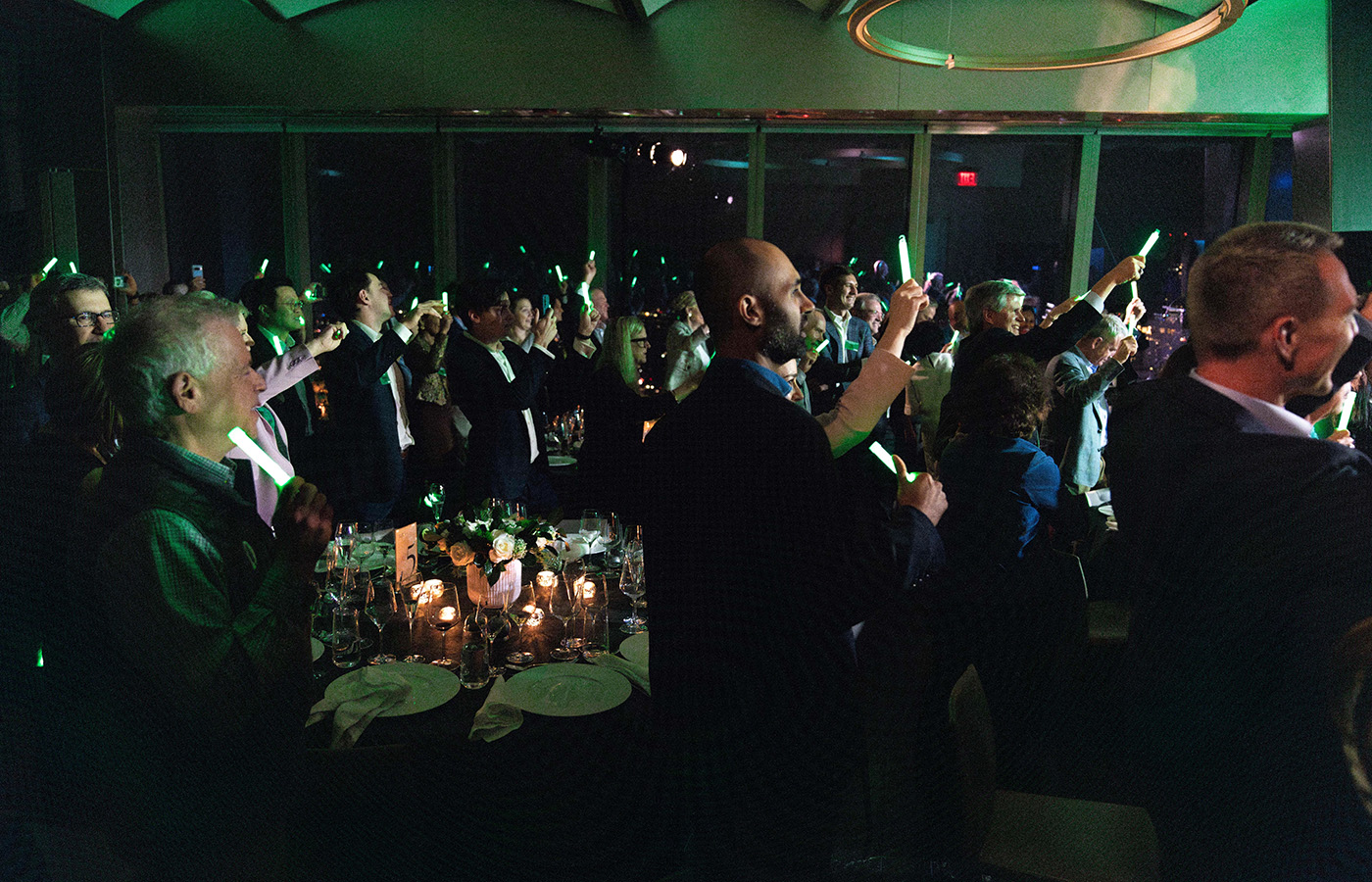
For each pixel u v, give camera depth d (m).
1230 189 6.52
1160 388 1.18
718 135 6.57
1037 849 1.54
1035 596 2.30
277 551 1.18
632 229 6.82
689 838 1.42
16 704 1.17
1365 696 0.75
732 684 1.28
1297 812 0.96
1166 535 1.08
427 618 1.96
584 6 5.93
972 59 4.01
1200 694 1.04
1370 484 0.94
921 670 1.97
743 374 1.26
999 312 3.05
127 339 1.10
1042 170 6.58
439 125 6.45
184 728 1.09
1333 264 1.04
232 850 1.16
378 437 3.16
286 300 3.18
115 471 1.13
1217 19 3.35
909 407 4.14
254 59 6.07
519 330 3.52
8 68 6.20
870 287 6.80
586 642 1.84
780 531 1.20
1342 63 4.74
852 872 1.74
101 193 6.27
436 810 1.49
